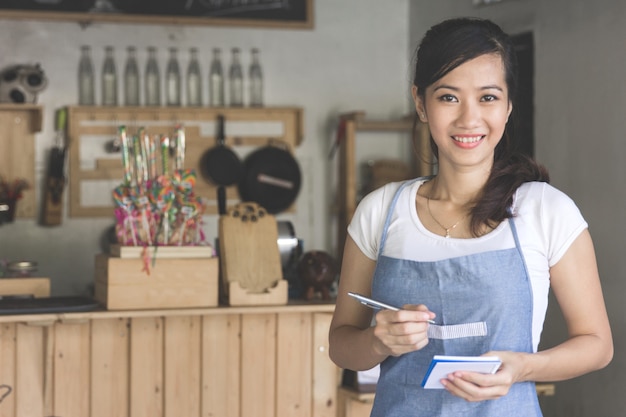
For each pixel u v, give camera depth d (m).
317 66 5.07
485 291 1.38
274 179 4.88
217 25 4.81
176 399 2.90
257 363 2.96
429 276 1.42
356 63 5.13
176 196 2.89
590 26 3.56
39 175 4.62
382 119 5.16
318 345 3.01
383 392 1.47
